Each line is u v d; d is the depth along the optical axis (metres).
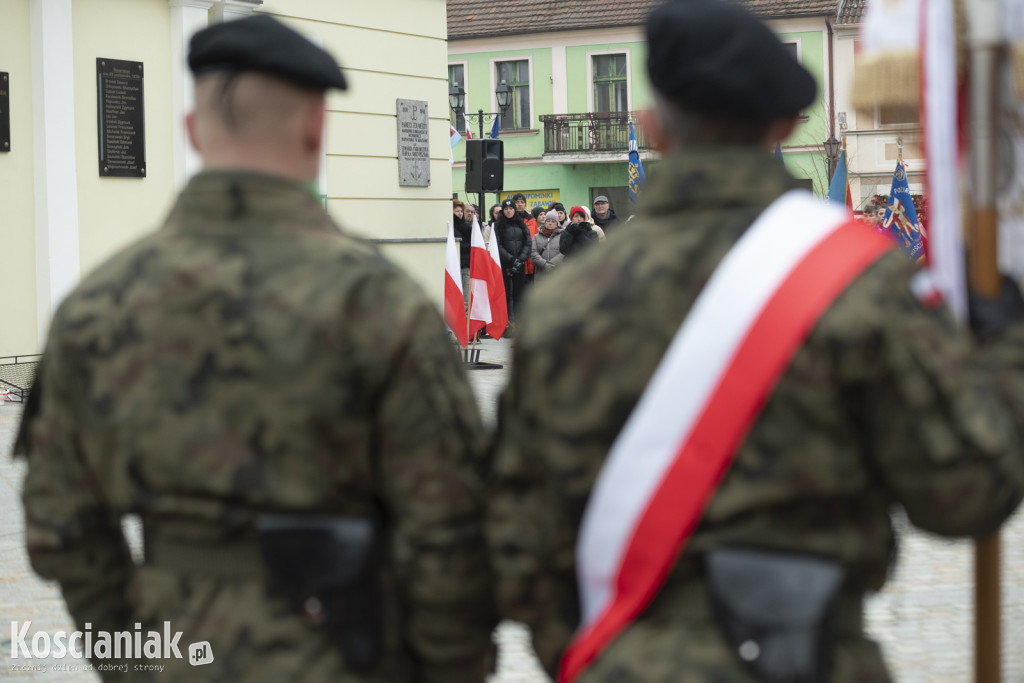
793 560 1.64
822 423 1.64
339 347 1.83
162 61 11.70
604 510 1.72
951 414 1.62
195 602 1.86
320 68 1.92
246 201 1.90
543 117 34.34
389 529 1.96
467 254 15.81
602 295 1.75
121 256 1.97
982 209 1.97
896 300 1.64
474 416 1.95
